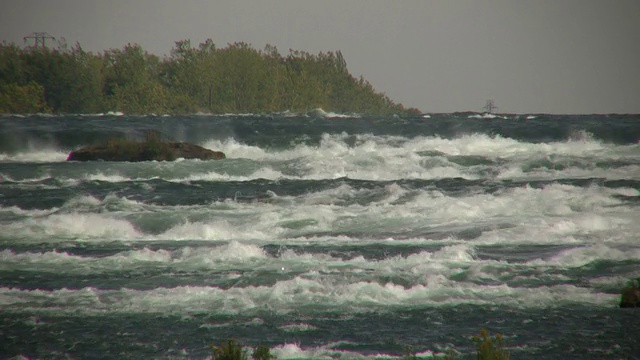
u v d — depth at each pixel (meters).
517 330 45.72
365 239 71.94
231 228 76.94
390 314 48.91
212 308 50.44
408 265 60.56
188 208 88.12
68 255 65.38
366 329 46.12
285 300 51.84
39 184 107.19
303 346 43.41
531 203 83.88
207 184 105.06
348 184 102.38
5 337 45.53
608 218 75.56
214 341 44.53
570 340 43.91
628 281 55.19
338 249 66.12
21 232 76.44
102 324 47.62
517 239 70.38
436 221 78.56
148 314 49.41
